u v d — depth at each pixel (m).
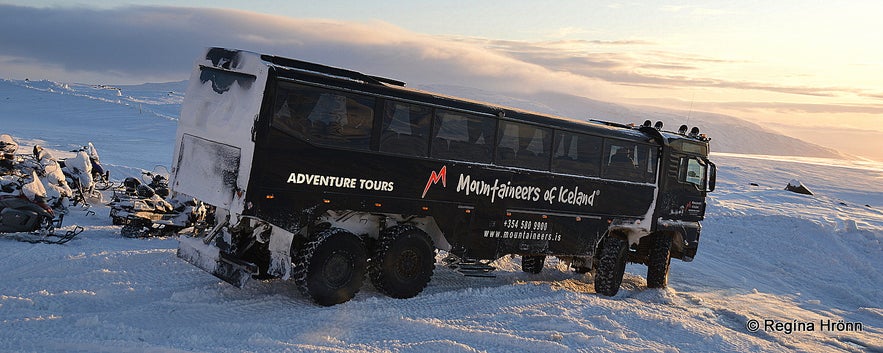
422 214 10.98
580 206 13.24
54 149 38.19
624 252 13.98
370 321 9.45
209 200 9.86
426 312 10.26
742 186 42.56
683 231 15.30
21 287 9.38
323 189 9.84
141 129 71.56
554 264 16.55
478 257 11.96
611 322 10.63
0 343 7.09
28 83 160.00
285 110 9.41
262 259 10.51
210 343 7.84
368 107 10.17
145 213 14.30
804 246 23.14
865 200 46.28
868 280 20.02
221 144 9.76
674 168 14.88
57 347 7.23
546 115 12.62
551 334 9.52
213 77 10.19
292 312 9.48
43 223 12.93
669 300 13.81
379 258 10.64
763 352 10.09
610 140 13.66
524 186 12.27
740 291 16.27
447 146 11.15
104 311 8.76
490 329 9.55
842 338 12.00
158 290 9.99
